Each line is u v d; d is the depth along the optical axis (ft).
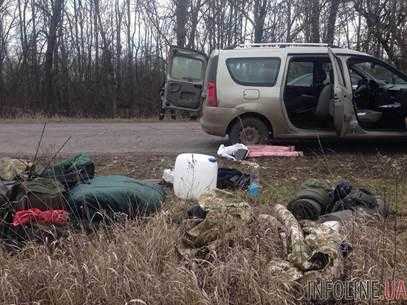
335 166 26.73
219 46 88.69
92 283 13.58
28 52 94.32
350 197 18.84
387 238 15.94
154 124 50.88
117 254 14.37
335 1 73.20
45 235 15.38
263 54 30.04
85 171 19.01
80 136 39.45
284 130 29.84
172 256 14.69
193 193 20.13
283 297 13.24
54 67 94.07
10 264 14.30
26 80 92.94
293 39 78.84
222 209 15.40
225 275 13.61
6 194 16.15
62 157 28.32
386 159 28.12
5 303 13.28
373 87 30.27
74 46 96.48
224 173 22.12
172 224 16.08
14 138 38.47
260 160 27.68
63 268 14.03
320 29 76.02
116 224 16.10
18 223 15.46
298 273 13.84
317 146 31.89
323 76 30.55
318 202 18.49
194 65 35.94
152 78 92.68
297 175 25.02
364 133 29.66
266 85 29.78
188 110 36.06
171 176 22.20
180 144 34.58
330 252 14.06
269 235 15.08
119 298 13.35
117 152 31.07
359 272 14.25
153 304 13.17
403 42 61.57
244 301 13.37
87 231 16.21
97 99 91.86
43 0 94.22
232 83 30.14
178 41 89.30
